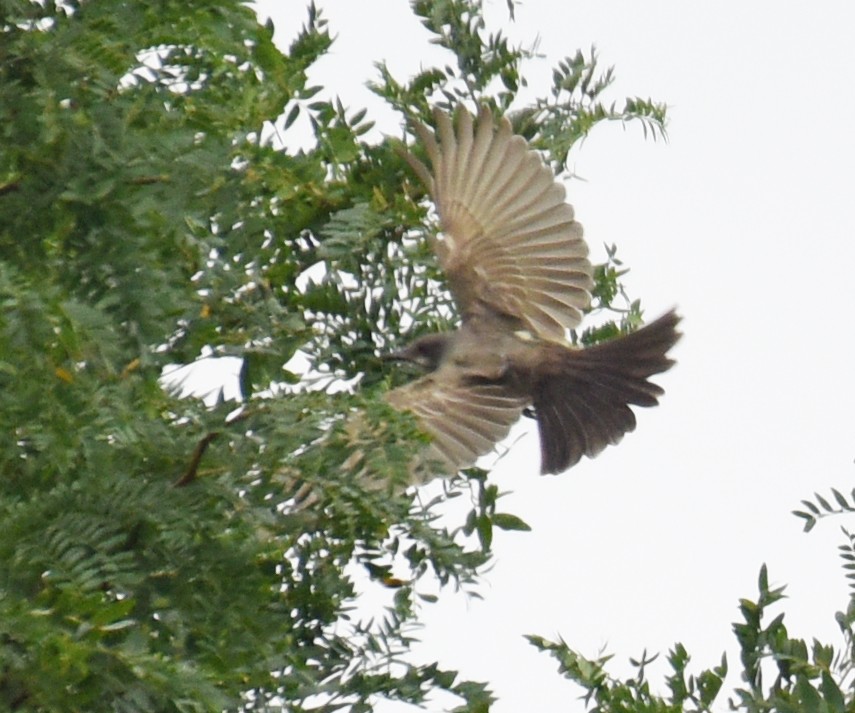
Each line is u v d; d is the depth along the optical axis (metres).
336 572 10.02
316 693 9.55
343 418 8.57
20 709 7.22
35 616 6.89
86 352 7.72
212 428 8.17
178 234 8.56
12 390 7.45
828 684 9.89
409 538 9.76
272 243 11.05
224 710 7.99
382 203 11.56
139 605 8.04
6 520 7.58
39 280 7.78
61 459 7.51
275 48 10.72
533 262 12.46
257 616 8.12
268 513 8.44
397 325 12.01
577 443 12.28
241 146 10.20
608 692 10.20
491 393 11.73
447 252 12.30
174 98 9.61
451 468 11.14
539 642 10.33
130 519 7.93
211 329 9.75
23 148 8.31
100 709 7.58
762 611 10.40
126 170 8.34
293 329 10.11
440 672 9.94
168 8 9.39
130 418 7.84
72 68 8.48
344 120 11.44
